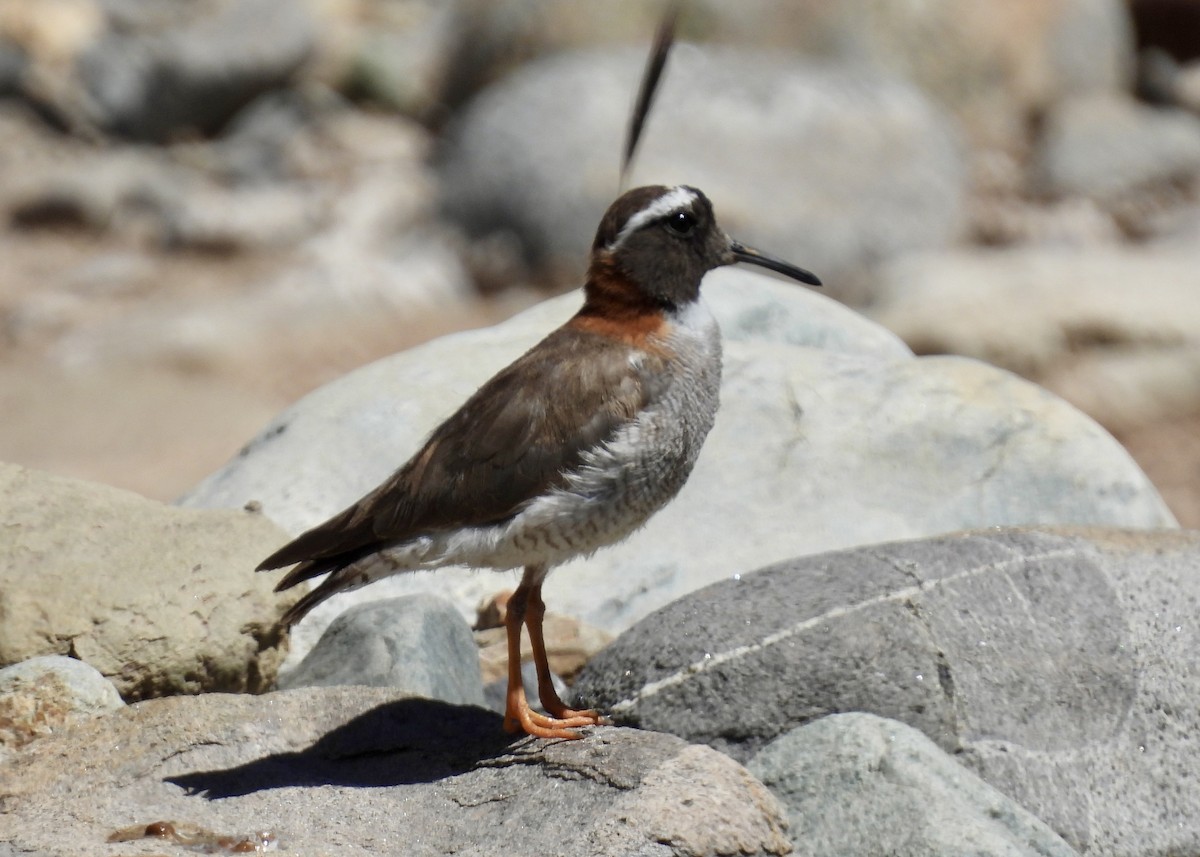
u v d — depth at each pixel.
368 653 11.09
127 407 24.67
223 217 32.00
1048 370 22.89
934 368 13.95
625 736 9.16
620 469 9.73
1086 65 33.97
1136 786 9.71
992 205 30.84
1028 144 32.78
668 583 12.64
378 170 33.72
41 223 32.78
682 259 10.29
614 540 10.05
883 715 9.67
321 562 9.73
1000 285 24.53
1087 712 9.91
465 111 34.09
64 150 35.78
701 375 10.20
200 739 9.52
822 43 31.67
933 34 32.41
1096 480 13.15
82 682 10.09
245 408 24.67
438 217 31.03
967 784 8.97
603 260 10.27
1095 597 10.31
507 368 10.13
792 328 15.12
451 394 13.72
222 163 34.91
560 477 9.65
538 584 10.04
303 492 12.98
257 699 9.87
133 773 9.26
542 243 28.95
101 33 37.88
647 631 10.22
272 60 36.22
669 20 10.57
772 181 28.27
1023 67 33.16
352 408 13.64
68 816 8.88
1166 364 22.70
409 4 40.12
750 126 28.77
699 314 10.42
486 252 29.55
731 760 8.80
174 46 35.97
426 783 9.29
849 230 28.00
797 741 9.19
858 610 9.96
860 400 13.64
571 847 8.20
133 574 10.91
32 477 11.57
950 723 9.67
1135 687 10.03
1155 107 34.88
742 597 10.24
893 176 28.83
